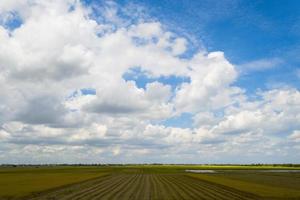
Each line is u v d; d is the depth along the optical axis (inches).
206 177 3270.2
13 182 2411.4
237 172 4670.3
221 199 1412.4
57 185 2094.0
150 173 4328.3
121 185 2180.1
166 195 1553.9
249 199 1418.6
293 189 1889.8
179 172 4707.2
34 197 1445.6
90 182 2480.3
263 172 4653.1
